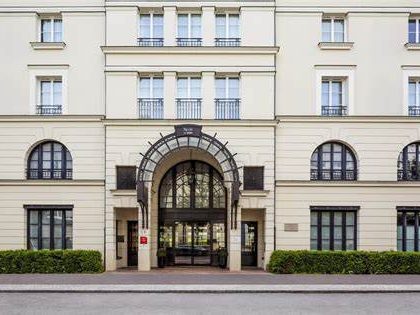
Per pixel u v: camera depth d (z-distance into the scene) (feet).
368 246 70.38
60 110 72.95
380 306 43.78
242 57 71.05
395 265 65.16
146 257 68.13
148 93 72.02
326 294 50.01
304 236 70.38
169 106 70.59
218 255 73.77
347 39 73.05
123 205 69.36
